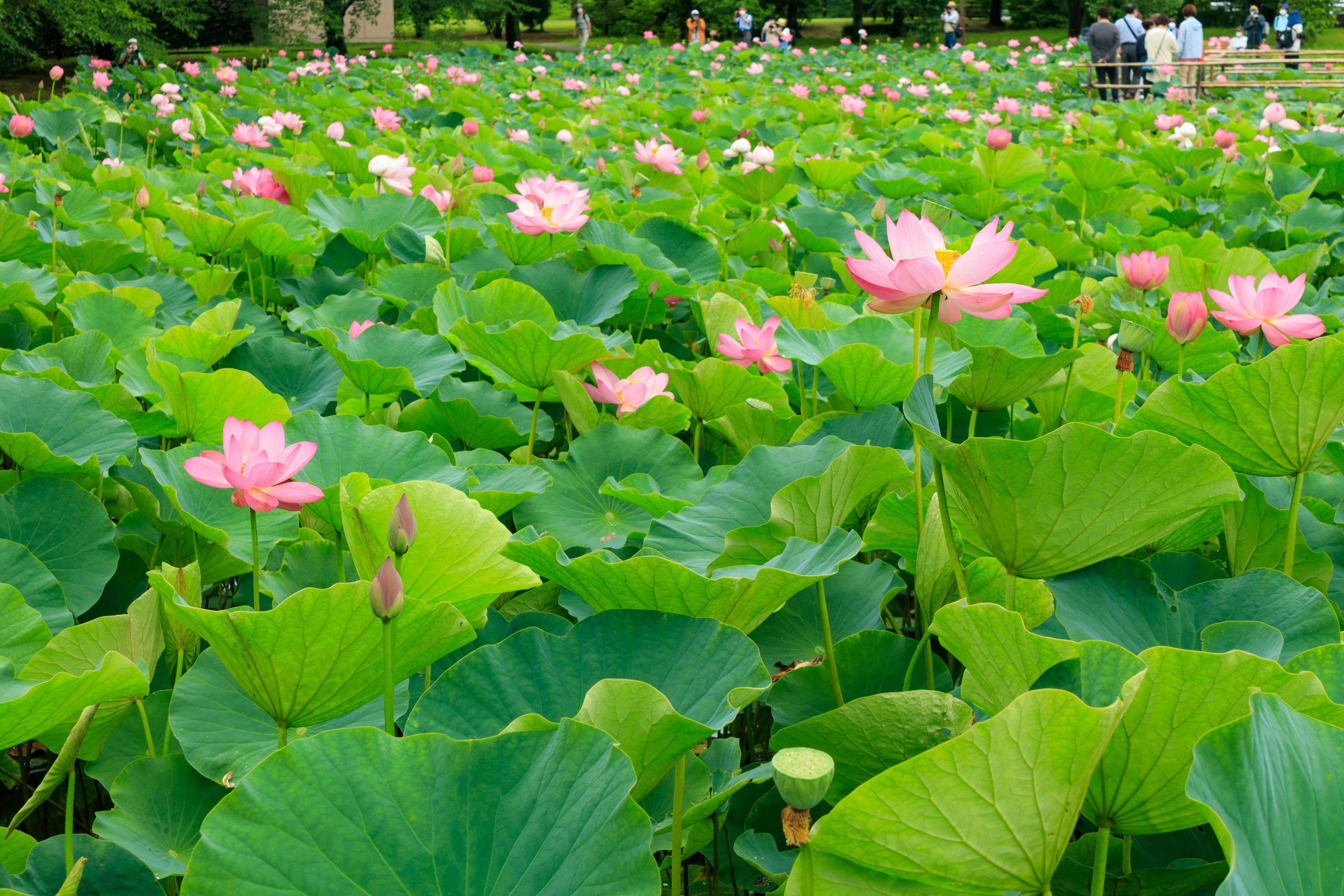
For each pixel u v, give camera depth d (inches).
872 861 49.8
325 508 89.4
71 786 59.4
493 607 97.2
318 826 49.1
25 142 350.0
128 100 503.2
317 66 664.4
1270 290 102.6
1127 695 47.1
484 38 1973.4
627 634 67.7
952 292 81.4
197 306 169.3
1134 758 53.6
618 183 277.3
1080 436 64.9
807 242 208.8
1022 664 62.2
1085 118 514.6
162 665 84.6
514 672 65.0
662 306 166.1
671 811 65.8
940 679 78.4
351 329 139.0
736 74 827.4
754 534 79.0
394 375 120.1
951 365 118.7
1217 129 478.3
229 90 523.8
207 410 108.5
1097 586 75.9
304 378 136.9
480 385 133.3
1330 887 44.4
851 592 87.4
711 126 459.8
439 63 789.2
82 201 219.8
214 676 76.3
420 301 167.5
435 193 211.5
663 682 66.0
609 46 1248.8
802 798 46.1
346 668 65.1
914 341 109.7
